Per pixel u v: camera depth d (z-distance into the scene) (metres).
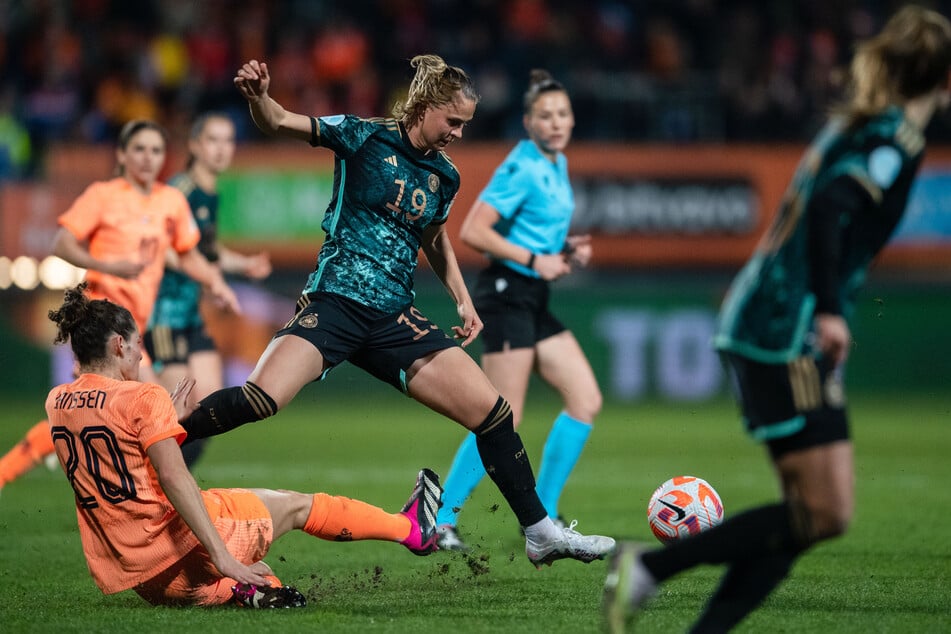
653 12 71.44
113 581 16.14
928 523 26.22
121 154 25.41
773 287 13.03
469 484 21.94
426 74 17.27
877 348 60.62
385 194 17.47
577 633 15.05
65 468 15.95
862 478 35.12
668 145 62.31
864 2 72.06
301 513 17.30
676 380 60.41
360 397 62.06
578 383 23.38
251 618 15.73
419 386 17.88
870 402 58.84
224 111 65.19
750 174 60.28
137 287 25.12
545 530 18.28
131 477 15.73
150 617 15.80
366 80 67.50
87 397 15.77
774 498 31.02
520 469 18.14
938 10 71.06
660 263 60.31
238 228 58.50
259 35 68.44
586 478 35.44
